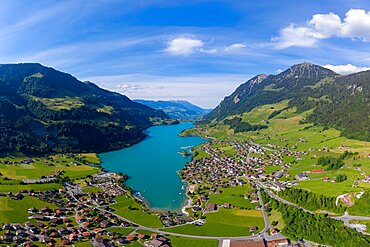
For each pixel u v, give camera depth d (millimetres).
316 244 185250
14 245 183125
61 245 185125
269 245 185500
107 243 188875
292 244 185250
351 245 177625
